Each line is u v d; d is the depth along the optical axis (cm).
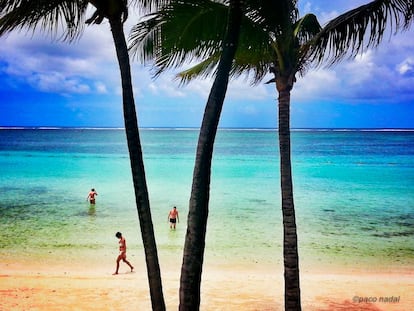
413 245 1947
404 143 13100
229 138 17925
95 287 1335
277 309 1164
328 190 3681
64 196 3256
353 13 683
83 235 2100
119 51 600
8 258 1716
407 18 665
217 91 570
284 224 892
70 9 594
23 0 548
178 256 1791
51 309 1124
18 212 2650
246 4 683
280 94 884
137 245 1945
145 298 1232
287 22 732
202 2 671
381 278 1483
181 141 15475
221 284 1391
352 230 2236
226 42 574
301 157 7775
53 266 1623
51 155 7788
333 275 1527
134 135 607
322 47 722
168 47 717
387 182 4212
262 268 1611
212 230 2216
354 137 18562
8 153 8288
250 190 3594
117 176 4562
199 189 571
